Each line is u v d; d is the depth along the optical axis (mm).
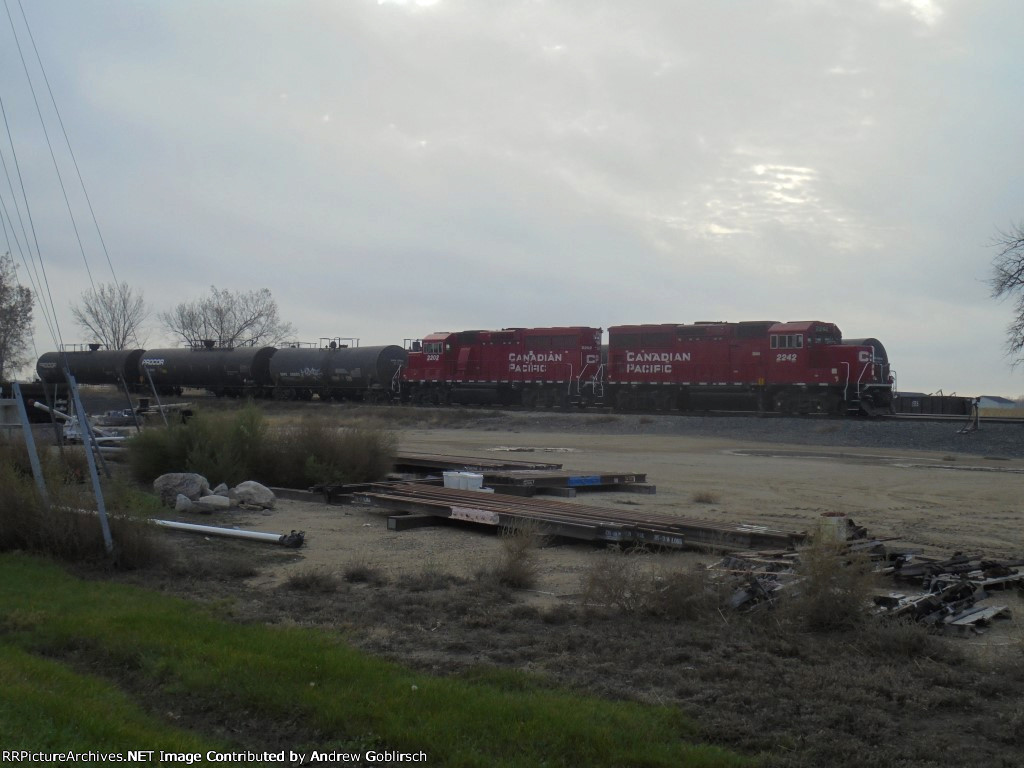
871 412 45812
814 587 9508
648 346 53812
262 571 12398
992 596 11141
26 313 62812
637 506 19500
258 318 110000
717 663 8062
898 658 8383
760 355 49156
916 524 17375
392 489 19188
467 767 5785
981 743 6438
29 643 8391
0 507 12883
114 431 31391
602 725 6355
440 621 9617
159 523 14086
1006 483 24922
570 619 9727
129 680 7609
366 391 63656
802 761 6016
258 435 22062
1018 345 45812
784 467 28938
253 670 7438
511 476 21078
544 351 57719
